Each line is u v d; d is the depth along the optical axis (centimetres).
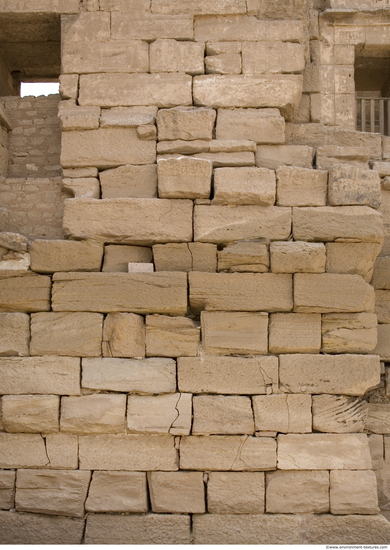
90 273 615
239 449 598
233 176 634
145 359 609
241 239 628
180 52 688
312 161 681
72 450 598
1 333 612
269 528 585
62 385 603
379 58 825
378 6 761
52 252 621
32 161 729
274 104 679
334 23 759
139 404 602
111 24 694
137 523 585
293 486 595
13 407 598
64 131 665
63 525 585
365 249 632
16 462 596
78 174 661
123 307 611
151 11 697
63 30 707
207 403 604
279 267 619
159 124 660
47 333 612
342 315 624
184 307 611
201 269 628
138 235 627
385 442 673
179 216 631
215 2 695
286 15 704
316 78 744
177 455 600
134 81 682
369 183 638
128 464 596
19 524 584
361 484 596
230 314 618
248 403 605
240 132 668
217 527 586
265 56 688
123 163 660
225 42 692
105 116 670
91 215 630
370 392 682
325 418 607
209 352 614
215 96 679
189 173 631
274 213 634
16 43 818
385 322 681
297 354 616
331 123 739
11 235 619
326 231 630
